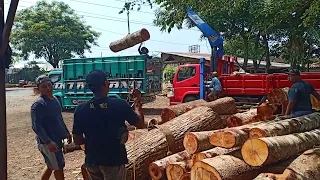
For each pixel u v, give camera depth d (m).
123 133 3.86
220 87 13.62
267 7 15.75
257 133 5.18
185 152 5.66
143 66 16.70
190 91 15.09
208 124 6.39
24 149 9.83
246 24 23.81
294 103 7.06
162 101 23.27
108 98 3.94
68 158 8.41
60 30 51.78
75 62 18.16
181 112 8.11
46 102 5.28
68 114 17.53
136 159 5.46
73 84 18.28
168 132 5.92
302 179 4.04
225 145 5.00
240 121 7.20
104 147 3.80
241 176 4.52
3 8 3.19
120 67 17.08
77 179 6.69
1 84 3.13
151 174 5.38
